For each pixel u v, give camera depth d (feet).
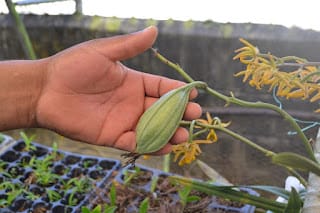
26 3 3.44
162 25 3.22
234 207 2.34
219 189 1.78
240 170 3.21
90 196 2.46
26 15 3.49
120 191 2.43
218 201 2.37
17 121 1.76
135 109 1.76
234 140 3.23
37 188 2.56
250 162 3.22
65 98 1.72
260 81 1.56
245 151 3.23
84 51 1.64
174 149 1.64
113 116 1.76
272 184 3.13
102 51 1.62
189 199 2.23
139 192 2.43
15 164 2.72
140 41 1.57
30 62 1.74
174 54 3.22
